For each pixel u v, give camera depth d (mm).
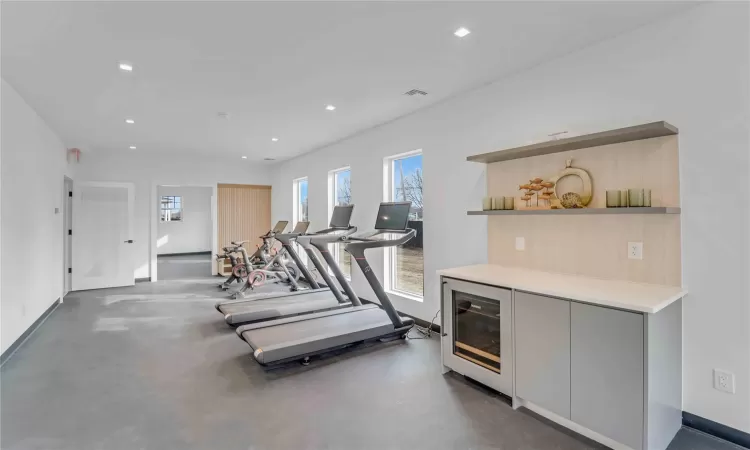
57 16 2326
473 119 3695
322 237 4250
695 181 2271
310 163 7066
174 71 3205
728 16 2143
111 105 4137
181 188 12727
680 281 2338
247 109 4316
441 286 3129
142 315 5059
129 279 7141
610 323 2064
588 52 2789
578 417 2219
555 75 3000
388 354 3615
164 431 2328
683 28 2312
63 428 2357
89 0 2150
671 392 2197
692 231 2287
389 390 2875
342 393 2828
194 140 6043
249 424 2410
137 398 2752
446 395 2789
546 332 2367
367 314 4207
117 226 7066
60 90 3652
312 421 2443
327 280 5113
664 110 2398
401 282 5141
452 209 3939
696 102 2266
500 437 2268
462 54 2910
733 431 2164
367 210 5309
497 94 3457
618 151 2607
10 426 2375
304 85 3555
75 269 6699
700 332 2266
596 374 2129
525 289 2471
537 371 2426
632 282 2529
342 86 3580
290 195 8031
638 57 2520
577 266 2842
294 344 3264
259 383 3004
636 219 2527
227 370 3258
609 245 2662
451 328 3078
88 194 6836
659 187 2416
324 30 2527
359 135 5484
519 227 3250
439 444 2201
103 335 4199
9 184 3521
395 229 3910
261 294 5891
